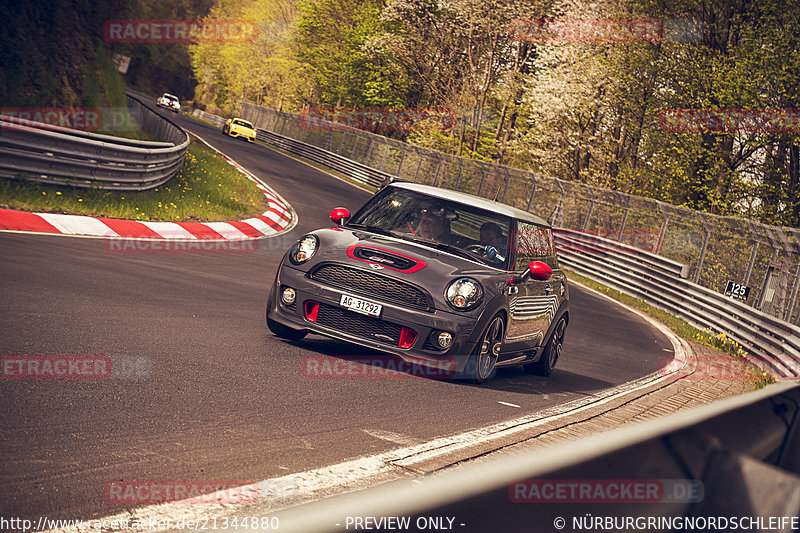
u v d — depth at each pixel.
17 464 4.14
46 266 11.03
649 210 33.41
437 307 8.79
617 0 43.81
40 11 22.75
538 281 10.38
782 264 22.52
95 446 4.70
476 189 50.41
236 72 122.31
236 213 24.95
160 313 9.52
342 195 44.12
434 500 1.09
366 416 6.89
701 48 39.16
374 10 78.62
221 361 7.68
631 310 27.23
